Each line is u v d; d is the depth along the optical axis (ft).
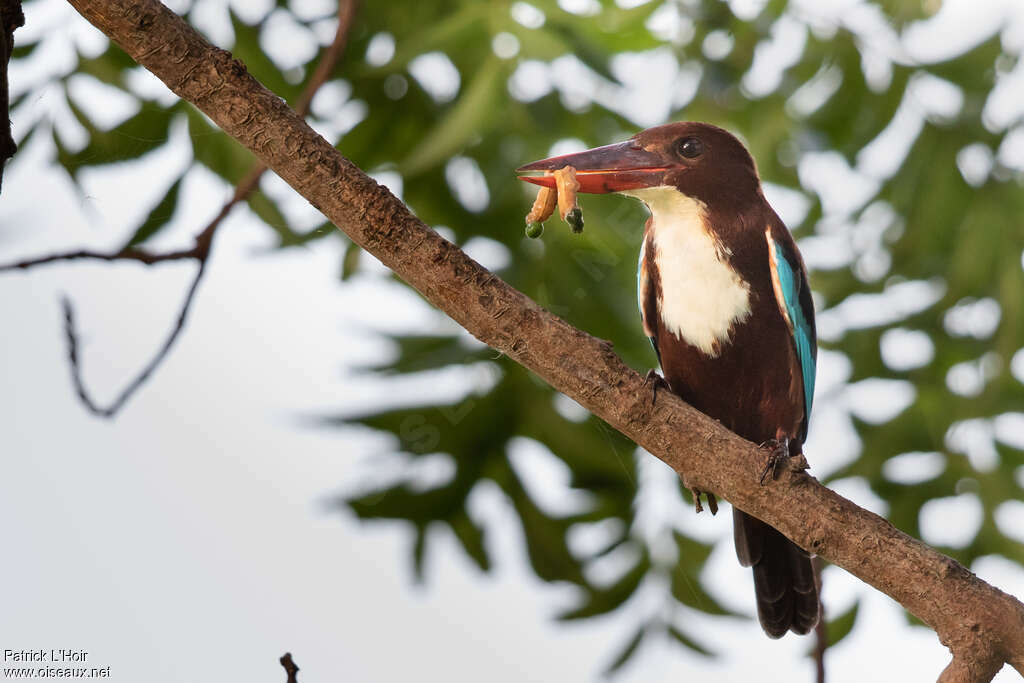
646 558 33.22
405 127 32.12
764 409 26.37
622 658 32.55
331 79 31.81
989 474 34.65
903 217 34.91
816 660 24.00
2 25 15.49
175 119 29.37
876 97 33.55
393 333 32.50
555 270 31.50
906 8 33.47
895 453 34.99
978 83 33.78
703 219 25.96
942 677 16.66
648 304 27.12
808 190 33.88
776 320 25.81
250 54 31.14
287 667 16.07
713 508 23.41
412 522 32.83
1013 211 34.24
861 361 35.24
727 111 33.53
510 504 33.09
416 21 31.96
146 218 28.96
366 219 16.93
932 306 35.29
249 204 29.68
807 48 33.42
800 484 17.31
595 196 31.58
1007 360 34.42
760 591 25.52
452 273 17.16
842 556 17.25
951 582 16.80
